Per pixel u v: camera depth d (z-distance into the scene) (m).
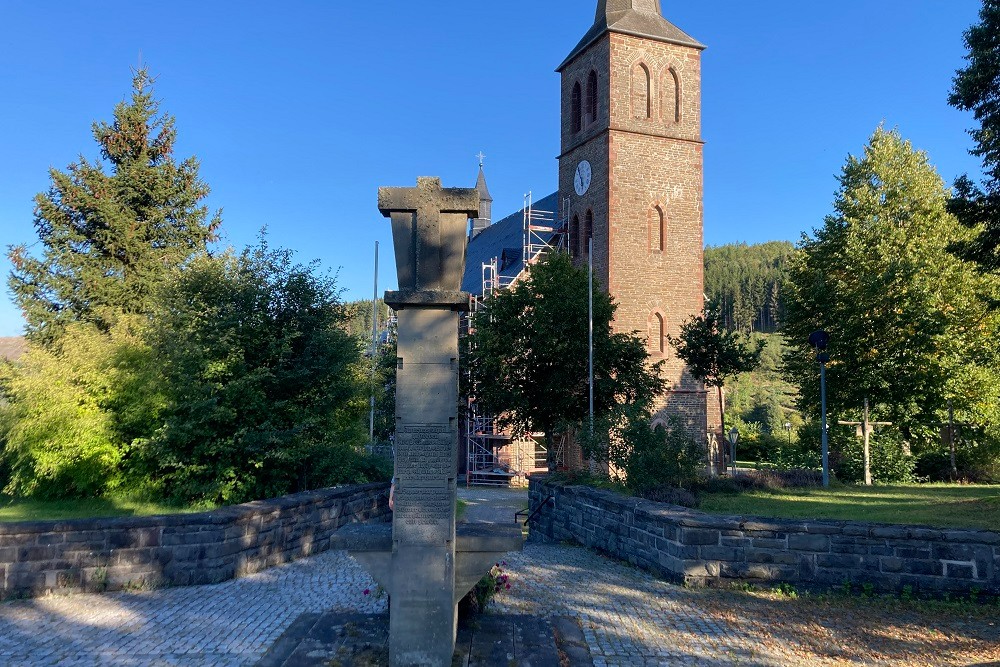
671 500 13.51
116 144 24.20
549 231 43.22
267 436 14.23
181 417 14.20
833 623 8.31
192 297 15.53
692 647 7.46
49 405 13.67
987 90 13.62
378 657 6.64
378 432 25.36
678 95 38.72
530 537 19.64
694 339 30.02
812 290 29.88
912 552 9.52
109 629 8.16
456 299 6.57
